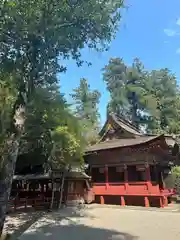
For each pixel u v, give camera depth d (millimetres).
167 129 54719
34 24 8148
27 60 9016
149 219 15773
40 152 22672
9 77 9445
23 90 9148
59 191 23312
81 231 12766
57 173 22812
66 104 18969
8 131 8508
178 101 57938
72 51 9602
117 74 66938
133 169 26578
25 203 20969
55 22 8477
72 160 22188
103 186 25328
